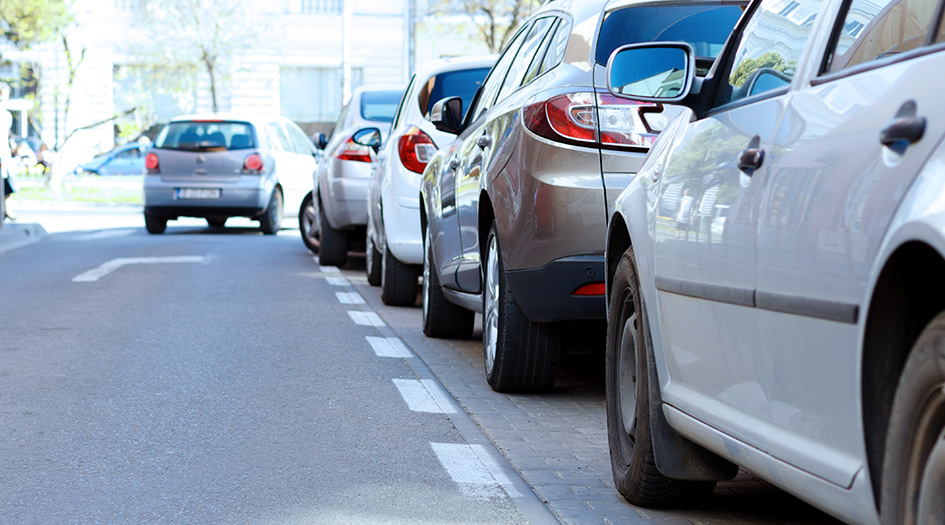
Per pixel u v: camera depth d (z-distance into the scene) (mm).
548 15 8133
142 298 13547
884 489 3107
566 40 7332
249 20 50188
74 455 6199
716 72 4961
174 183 25109
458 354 9875
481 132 8406
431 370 9047
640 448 5160
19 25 43656
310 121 54500
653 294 5012
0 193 23594
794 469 3643
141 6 49375
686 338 4641
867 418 3182
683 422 4703
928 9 3473
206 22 48812
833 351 3350
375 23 54250
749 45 4746
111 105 53406
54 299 13367
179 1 48469
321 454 6297
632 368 5473
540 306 7164
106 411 7320
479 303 8758
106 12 52656
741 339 4062
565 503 5387
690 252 4535
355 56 54219
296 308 12883
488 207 8000
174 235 25328
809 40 4098
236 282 15555
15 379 8391
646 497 5246
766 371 3869
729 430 4191
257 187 25094
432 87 13281
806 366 3543
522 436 6812
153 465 6008
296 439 6641
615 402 5648
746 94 4555
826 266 3369
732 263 4102
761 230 3863
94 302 13125
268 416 7242
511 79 8352
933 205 2840
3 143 25312
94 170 53781
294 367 9055
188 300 13430
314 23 54000
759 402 3961
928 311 3029
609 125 6871
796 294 3566
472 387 8352
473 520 5117
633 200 5406
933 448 2938
